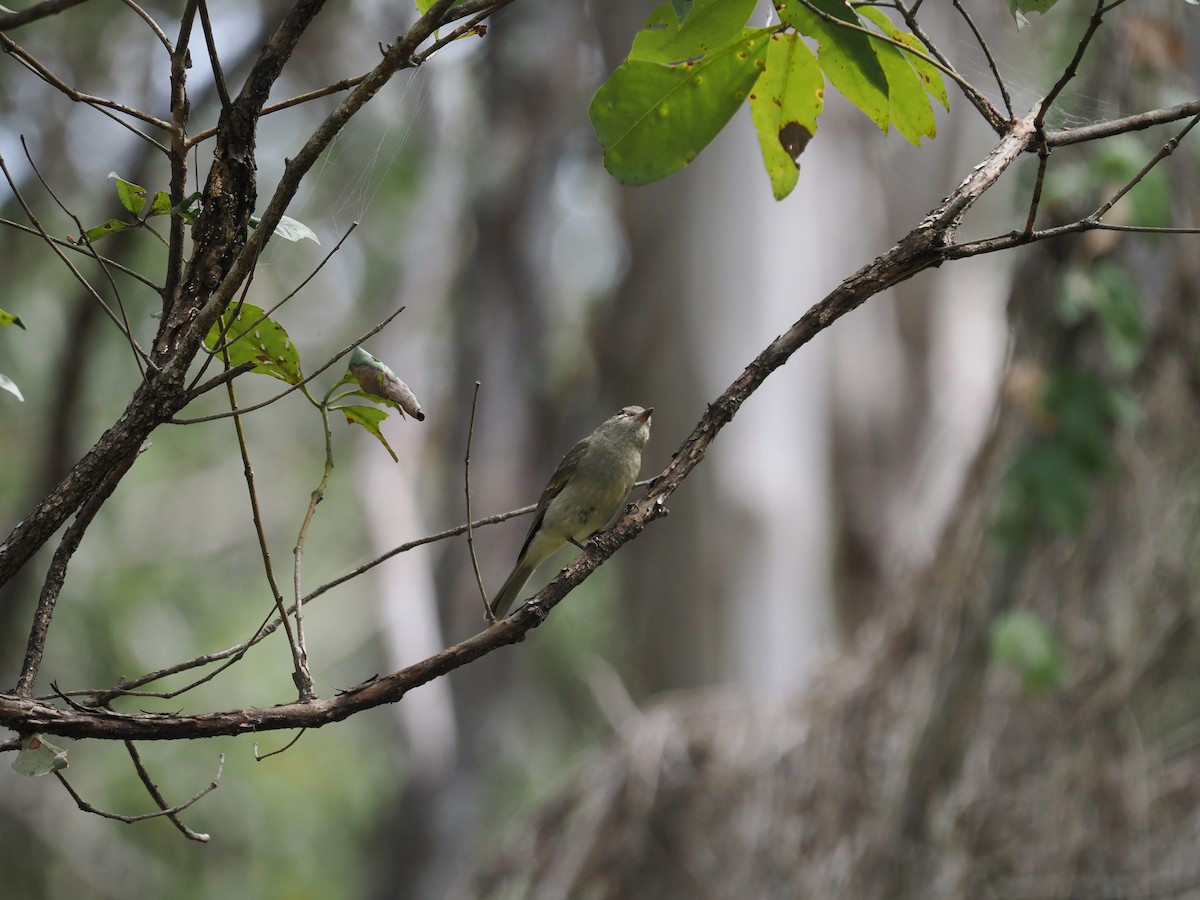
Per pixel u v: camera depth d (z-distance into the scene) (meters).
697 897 10.64
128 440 3.78
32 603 15.46
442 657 3.99
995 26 12.20
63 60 14.70
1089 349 9.34
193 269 3.91
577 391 17.86
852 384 18.52
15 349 14.75
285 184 3.66
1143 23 8.93
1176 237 9.26
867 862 9.88
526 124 16.84
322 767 20.44
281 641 20.31
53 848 17.23
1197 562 9.52
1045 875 9.48
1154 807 9.59
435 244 18.56
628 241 15.73
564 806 11.31
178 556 20.81
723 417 4.29
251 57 12.98
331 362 4.08
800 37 4.37
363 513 18.59
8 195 13.52
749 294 14.50
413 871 15.97
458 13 3.86
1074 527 8.95
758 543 14.02
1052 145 4.09
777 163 4.79
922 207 17.75
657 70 4.43
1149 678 9.63
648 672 14.72
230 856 18.66
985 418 10.42
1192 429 9.45
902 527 14.26
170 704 17.45
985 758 9.76
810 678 11.21
